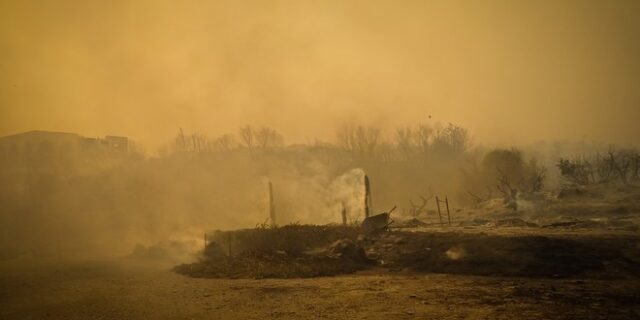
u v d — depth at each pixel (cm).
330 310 996
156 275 1756
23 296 1438
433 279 1363
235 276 1586
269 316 975
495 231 2152
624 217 2550
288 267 1639
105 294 1380
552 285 1178
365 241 2000
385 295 1129
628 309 889
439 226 2759
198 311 1072
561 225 2316
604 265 1385
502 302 980
